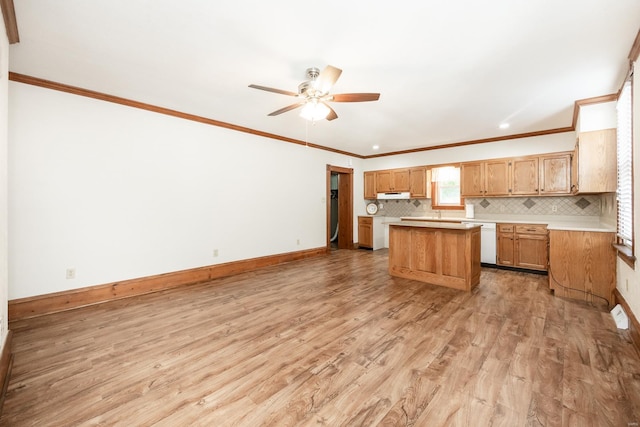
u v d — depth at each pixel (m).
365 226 7.07
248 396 1.70
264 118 4.24
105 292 3.34
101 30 2.12
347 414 1.56
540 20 1.98
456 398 1.68
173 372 1.95
